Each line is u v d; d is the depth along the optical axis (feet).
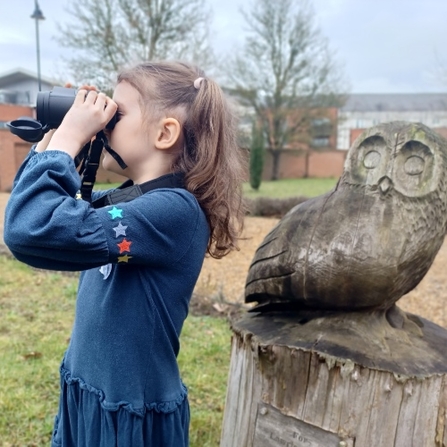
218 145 3.60
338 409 4.43
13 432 7.53
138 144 3.53
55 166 3.06
